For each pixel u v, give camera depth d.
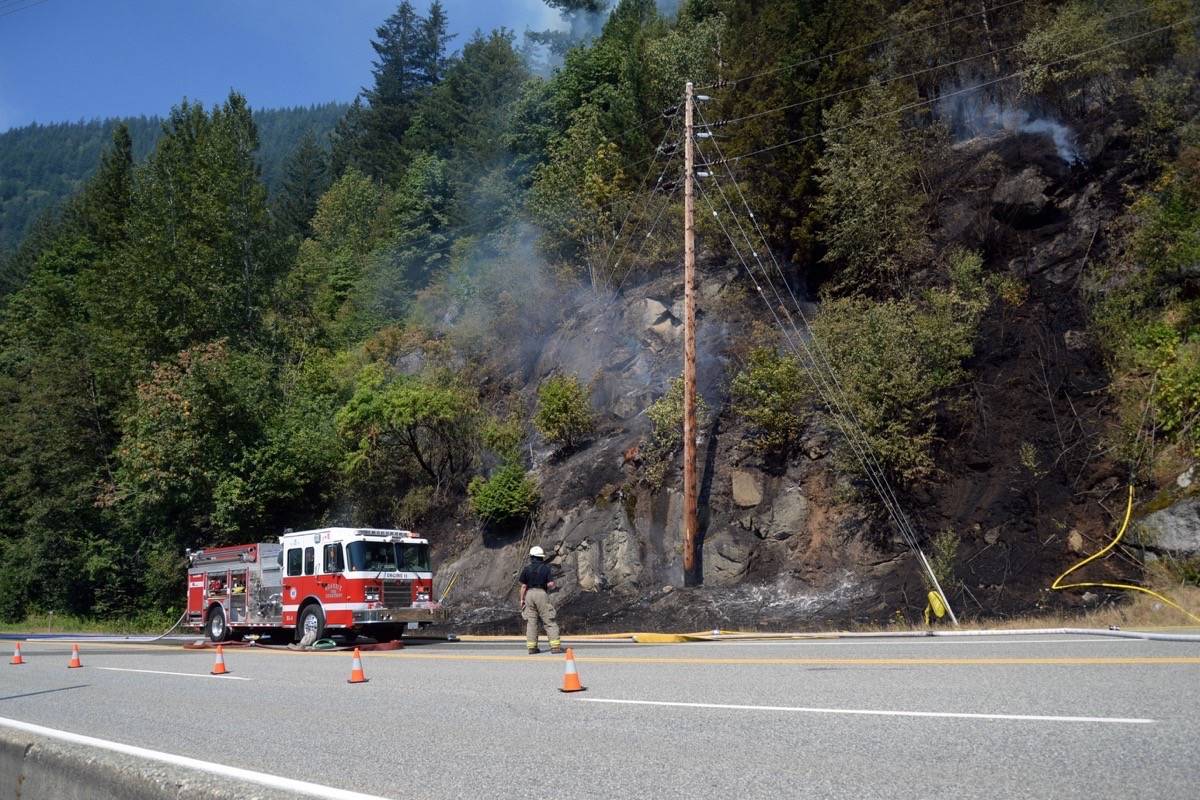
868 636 16.52
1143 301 21.56
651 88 36.56
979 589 18.78
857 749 5.97
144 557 37.19
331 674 13.43
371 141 69.94
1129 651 10.59
